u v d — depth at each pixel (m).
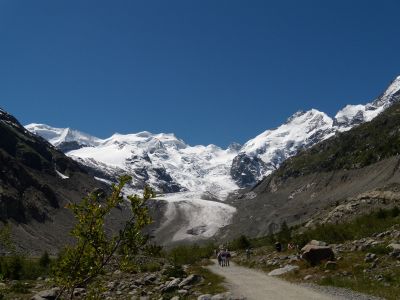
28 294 37.19
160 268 53.09
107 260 11.59
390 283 30.58
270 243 87.94
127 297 34.84
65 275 11.56
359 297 27.62
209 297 30.31
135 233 11.64
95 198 11.89
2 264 49.88
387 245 41.88
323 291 30.94
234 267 56.72
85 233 11.52
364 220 66.50
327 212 144.75
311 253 41.06
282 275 40.81
